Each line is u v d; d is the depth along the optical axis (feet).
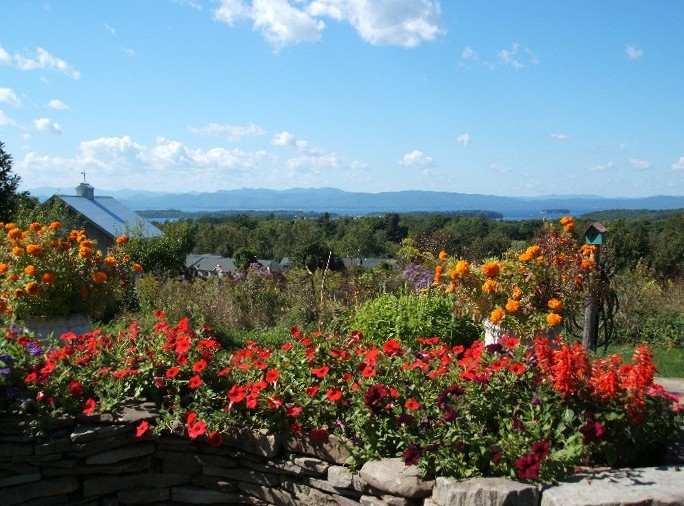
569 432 10.73
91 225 73.00
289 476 11.99
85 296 19.63
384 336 19.74
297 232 167.94
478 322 19.07
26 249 19.48
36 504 12.10
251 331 30.32
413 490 10.20
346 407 12.12
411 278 34.47
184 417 12.59
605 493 9.23
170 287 34.71
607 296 22.76
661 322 31.63
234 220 236.22
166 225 60.59
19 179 62.80
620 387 10.73
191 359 13.57
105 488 12.43
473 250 47.37
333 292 35.06
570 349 11.78
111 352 14.28
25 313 18.89
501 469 10.16
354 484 11.07
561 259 17.97
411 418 10.98
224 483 12.47
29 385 12.91
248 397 12.28
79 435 12.12
